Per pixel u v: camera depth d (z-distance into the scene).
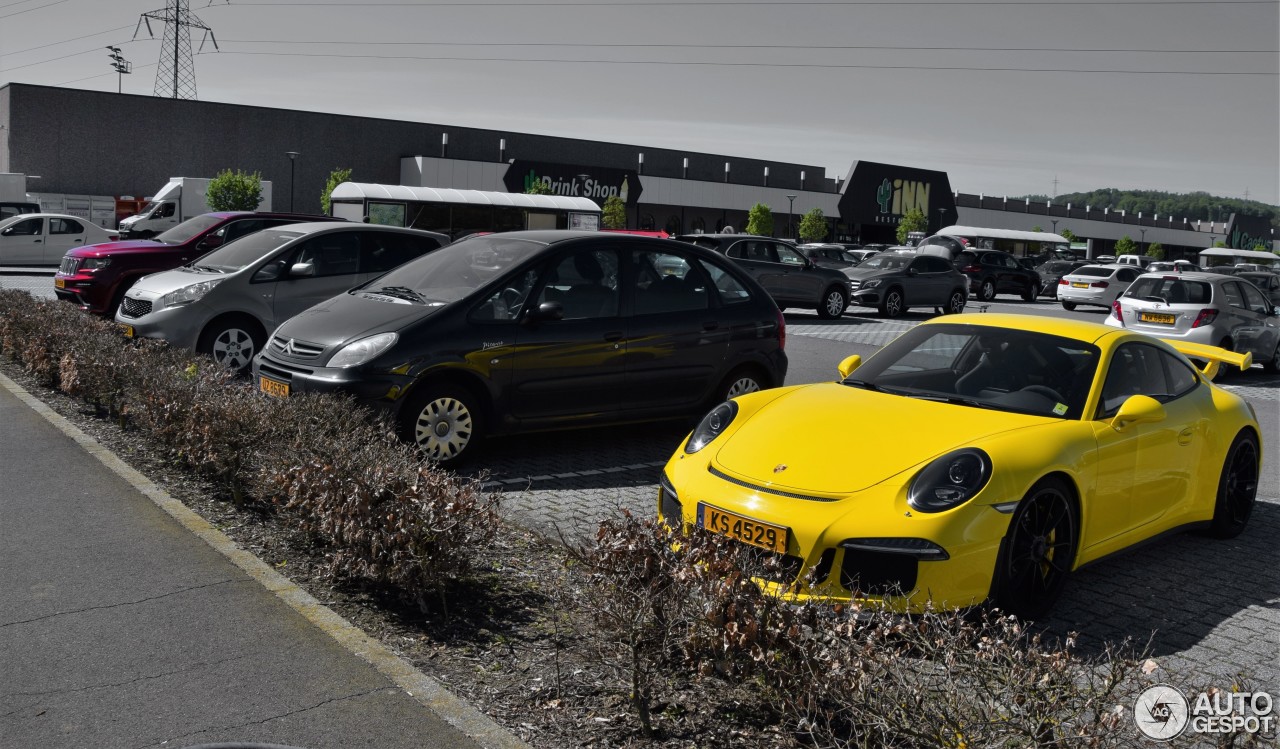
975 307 27.48
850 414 4.67
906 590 3.89
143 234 35.12
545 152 58.06
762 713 3.32
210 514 5.30
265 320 9.77
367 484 4.20
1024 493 4.10
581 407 7.00
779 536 4.04
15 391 8.48
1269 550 5.57
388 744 3.04
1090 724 2.71
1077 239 83.94
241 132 48.75
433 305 6.66
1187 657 3.99
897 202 68.75
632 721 3.25
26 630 3.78
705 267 7.67
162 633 3.79
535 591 4.37
